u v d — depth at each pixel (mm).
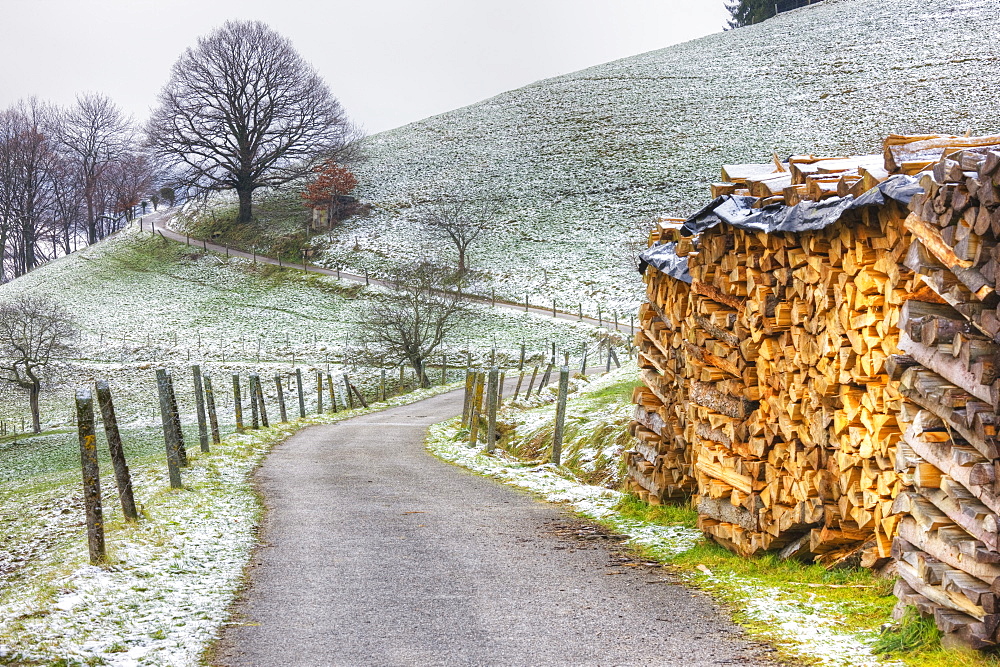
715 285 8797
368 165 109500
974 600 4859
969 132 6348
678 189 82312
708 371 8898
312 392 48062
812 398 6988
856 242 6270
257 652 6035
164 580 8094
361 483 14336
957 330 4938
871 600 6449
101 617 6844
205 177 101250
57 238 130125
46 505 14516
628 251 71375
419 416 30078
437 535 10023
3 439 42500
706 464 8953
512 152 103000
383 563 8680
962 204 4723
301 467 16609
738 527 8375
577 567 8344
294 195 105250
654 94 110125
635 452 12031
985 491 4773
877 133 79375
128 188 129875
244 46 99312
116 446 10922
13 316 51094
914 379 5242
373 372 51875
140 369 57531
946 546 5164
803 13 134500
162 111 99000
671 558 8562
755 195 8320
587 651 5887
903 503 5578
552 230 81188
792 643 5766
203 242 95750
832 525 7039
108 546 9344
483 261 76438
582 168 93688
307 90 101625
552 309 63906
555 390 29250
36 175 121375
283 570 8477
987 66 88125
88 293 82500
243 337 65000
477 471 15664
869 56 101750
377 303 69062
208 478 14789
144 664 5770
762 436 7965
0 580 8859
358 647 6102
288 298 74875
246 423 35500
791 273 7387
